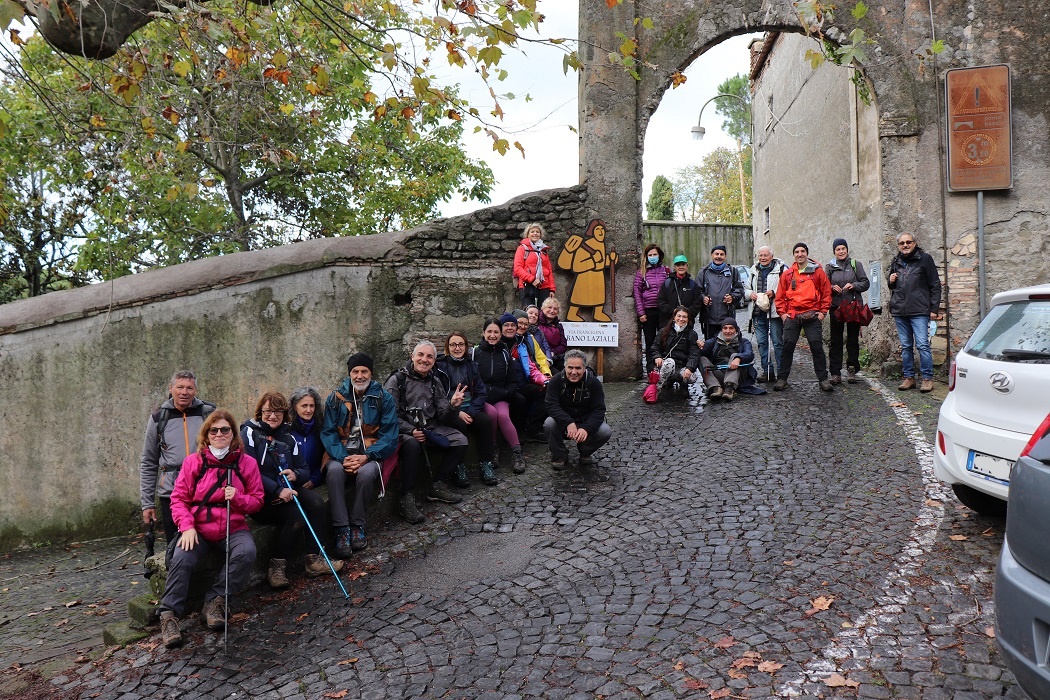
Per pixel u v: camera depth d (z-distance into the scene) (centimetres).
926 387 860
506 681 374
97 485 844
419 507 657
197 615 497
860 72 1024
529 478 697
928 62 977
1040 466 291
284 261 889
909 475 599
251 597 518
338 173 1534
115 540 824
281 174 1468
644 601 441
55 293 861
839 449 680
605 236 1036
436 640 427
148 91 644
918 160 984
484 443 696
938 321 976
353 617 470
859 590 423
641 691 350
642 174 1043
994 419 461
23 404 835
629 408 882
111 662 449
